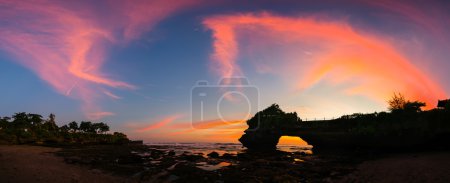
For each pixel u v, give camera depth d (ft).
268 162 143.74
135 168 122.52
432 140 144.36
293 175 102.78
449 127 138.92
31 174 95.40
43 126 442.91
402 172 90.84
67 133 431.43
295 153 202.28
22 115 442.91
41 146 312.29
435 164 99.66
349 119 210.38
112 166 129.18
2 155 164.66
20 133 352.69
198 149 313.12
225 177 101.96
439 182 72.49
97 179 95.09
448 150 139.85
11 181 83.20
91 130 517.96
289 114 293.23
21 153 192.13
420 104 176.14
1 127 400.06
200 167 135.95
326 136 215.51
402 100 202.80
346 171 107.55
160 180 98.07
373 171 101.04
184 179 99.30
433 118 148.66
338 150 204.33
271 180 92.63
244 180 95.30
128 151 252.42
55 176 94.89
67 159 160.76
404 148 156.56
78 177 96.07
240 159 169.68
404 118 165.78
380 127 174.70
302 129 250.78
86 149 273.95
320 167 122.31
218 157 186.80
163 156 198.49
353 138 190.19
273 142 291.99
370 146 176.76
